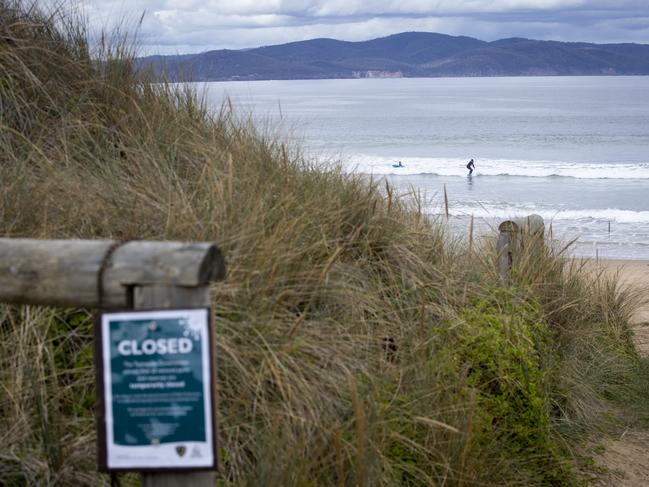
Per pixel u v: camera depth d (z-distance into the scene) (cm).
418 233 540
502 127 8025
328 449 339
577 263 820
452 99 16262
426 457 366
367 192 544
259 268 387
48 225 390
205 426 206
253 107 654
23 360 333
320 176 540
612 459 508
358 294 436
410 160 4562
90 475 310
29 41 540
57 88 543
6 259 223
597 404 581
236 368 351
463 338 455
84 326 365
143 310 205
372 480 331
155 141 516
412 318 461
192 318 205
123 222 410
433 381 399
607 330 680
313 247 432
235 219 419
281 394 354
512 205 2959
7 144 473
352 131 7362
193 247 212
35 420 323
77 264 217
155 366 206
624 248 2203
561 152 5694
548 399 493
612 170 4141
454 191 3428
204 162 508
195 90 615
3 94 499
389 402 379
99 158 500
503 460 406
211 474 212
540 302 588
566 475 443
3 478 305
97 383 207
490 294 523
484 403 431
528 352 477
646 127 7988
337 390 368
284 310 390
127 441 207
